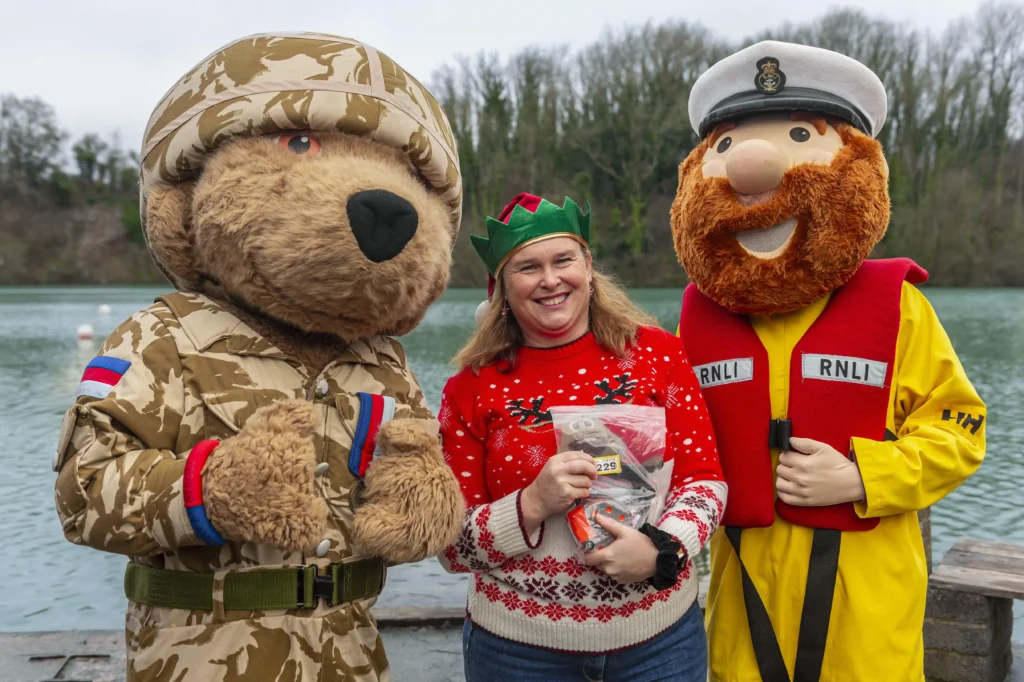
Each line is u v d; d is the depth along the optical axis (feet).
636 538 6.39
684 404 7.28
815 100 7.38
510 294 7.30
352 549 6.14
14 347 68.54
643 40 168.14
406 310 6.16
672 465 7.02
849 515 7.16
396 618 13.12
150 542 5.31
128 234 227.20
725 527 7.73
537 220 7.13
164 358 5.77
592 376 7.23
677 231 8.06
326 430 6.12
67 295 179.93
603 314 7.45
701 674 7.09
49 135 225.97
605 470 6.66
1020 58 160.04
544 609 6.84
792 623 7.30
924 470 7.04
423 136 6.42
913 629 7.18
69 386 45.29
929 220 144.66
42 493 23.32
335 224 5.44
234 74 6.00
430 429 6.70
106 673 11.14
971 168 154.61
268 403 5.91
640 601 6.78
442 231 6.19
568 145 170.09
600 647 6.73
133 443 5.57
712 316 7.91
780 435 7.38
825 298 7.66
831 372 7.32
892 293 7.39
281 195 5.63
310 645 5.84
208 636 5.66
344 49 6.29
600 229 157.69
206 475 5.21
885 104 7.75
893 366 7.29
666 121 158.92
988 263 144.25
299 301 5.77
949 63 161.48
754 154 6.98
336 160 5.83
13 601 15.97
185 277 6.38
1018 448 27.86
